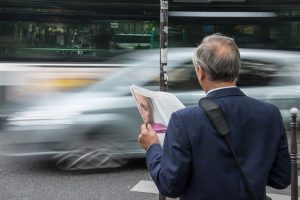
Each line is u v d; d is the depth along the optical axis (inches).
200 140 88.0
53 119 275.7
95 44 330.0
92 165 280.1
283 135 93.7
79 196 241.6
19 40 328.2
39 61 325.4
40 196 241.6
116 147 281.3
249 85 308.0
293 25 344.5
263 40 345.4
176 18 338.3
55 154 277.4
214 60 90.2
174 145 88.5
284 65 313.9
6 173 281.0
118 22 333.1
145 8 334.3
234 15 343.9
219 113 89.2
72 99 283.3
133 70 292.0
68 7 331.0
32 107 286.7
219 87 91.9
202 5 340.2
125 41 332.2
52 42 329.1
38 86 322.3
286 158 93.7
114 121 279.6
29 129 275.9
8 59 324.8
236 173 87.8
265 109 92.6
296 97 309.3
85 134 277.7
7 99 321.1
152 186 257.3
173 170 87.7
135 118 282.0
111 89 285.6
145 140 97.7
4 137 314.8
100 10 331.3
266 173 89.7
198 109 90.4
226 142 87.8
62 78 323.0
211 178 87.4
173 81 289.9
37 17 330.6
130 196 242.5
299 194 236.4
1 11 327.9
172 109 102.2
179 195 90.9
